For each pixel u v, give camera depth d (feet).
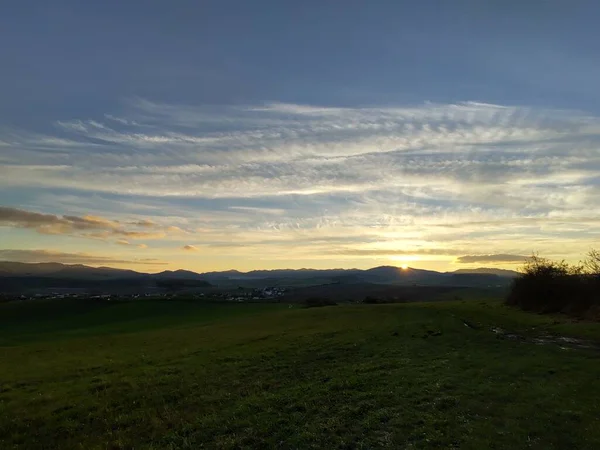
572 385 57.06
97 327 200.64
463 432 42.98
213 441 44.42
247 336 118.62
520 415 46.83
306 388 59.77
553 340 92.53
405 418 46.75
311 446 41.63
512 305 168.25
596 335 95.20
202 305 287.48
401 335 99.60
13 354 112.57
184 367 78.79
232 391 61.52
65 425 51.83
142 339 131.34
